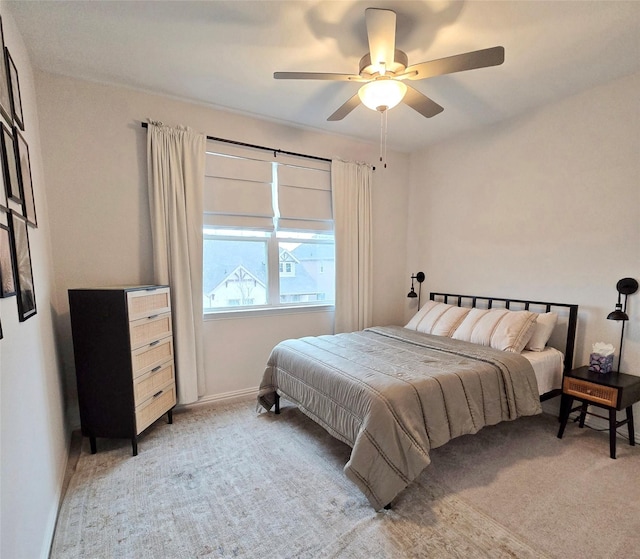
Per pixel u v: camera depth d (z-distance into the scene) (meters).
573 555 1.40
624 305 2.36
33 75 2.19
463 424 1.87
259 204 3.08
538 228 2.82
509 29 1.83
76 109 2.37
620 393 2.09
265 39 1.94
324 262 3.61
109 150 2.48
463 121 3.08
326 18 1.77
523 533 1.51
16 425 1.20
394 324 4.07
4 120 1.35
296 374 2.35
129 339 2.08
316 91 2.55
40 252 1.91
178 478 1.91
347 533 1.51
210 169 2.85
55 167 2.33
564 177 2.64
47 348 1.88
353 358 2.26
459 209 3.47
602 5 1.65
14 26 1.73
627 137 2.30
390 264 3.99
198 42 1.97
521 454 2.16
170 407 2.56
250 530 1.54
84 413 2.14
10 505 1.09
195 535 1.51
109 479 1.90
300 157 3.27
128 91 2.52
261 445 2.26
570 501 1.72
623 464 2.05
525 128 2.88
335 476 1.93
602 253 2.45
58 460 1.85
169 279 2.65
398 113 2.92
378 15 1.40
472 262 3.36
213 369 2.96
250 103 2.75
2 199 1.24
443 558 1.38
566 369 2.54
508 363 2.17
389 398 1.69
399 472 1.62
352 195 3.53
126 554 1.42
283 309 3.27
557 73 2.27
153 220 2.57
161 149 2.57
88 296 2.08
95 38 1.92
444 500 1.73
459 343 2.62
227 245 3.04
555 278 2.73
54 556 1.41
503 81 2.37
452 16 1.73
